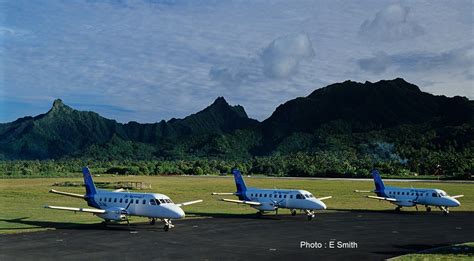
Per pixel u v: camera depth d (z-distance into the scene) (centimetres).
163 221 5503
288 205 6169
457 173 17525
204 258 3450
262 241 4238
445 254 3606
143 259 3400
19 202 8056
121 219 5075
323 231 4909
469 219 6106
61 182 13625
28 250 3712
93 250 3738
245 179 16875
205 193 10388
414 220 5959
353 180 16025
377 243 4150
